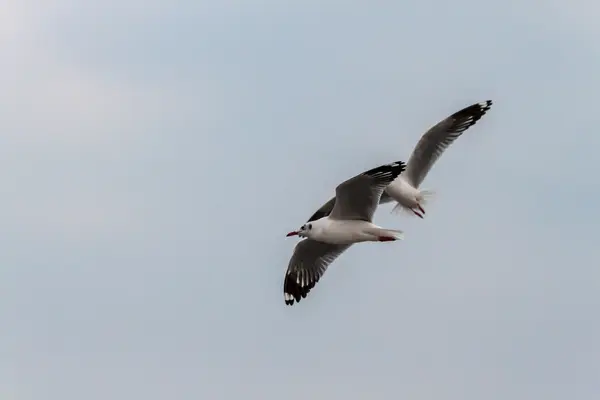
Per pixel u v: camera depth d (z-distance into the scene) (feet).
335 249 68.03
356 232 62.59
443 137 75.15
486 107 75.31
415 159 75.25
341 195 61.72
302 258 68.18
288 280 68.85
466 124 75.31
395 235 62.54
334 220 63.21
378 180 61.00
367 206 62.34
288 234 63.93
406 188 74.23
